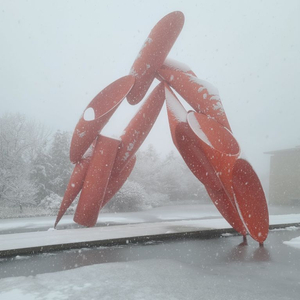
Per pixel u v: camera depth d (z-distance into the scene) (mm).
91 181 9289
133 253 6383
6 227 11938
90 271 4992
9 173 20547
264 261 5754
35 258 5887
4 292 4008
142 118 9500
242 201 7293
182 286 4266
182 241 7887
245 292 4035
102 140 9273
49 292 4012
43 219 15070
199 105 8094
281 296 3898
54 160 26250
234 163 6695
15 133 22688
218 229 9164
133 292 4016
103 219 14453
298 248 7047
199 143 7266
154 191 30641
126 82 9164
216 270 5113
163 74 8930
